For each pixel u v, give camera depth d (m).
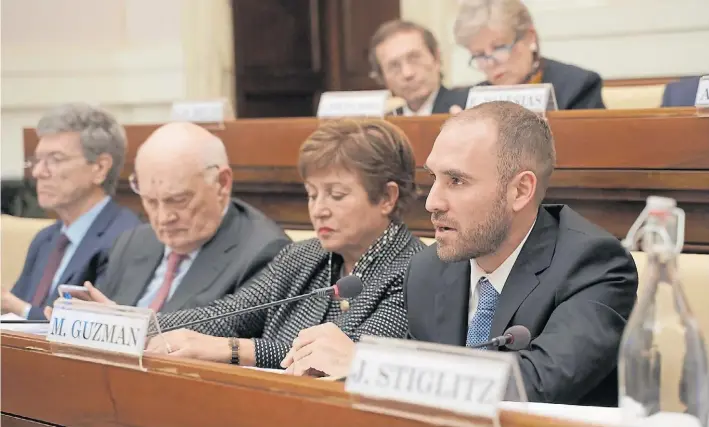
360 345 3.49
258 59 14.17
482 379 3.19
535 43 8.80
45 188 7.80
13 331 4.75
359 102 8.41
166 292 6.81
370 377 3.42
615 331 4.52
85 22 13.78
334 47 14.30
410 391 3.32
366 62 14.10
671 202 3.41
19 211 10.24
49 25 13.78
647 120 6.66
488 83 8.98
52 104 13.77
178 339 5.57
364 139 5.65
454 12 12.30
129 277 7.10
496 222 4.66
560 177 7.02
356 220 5.66
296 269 6.15
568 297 4.61
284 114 14.54
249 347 5.64
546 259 4.73
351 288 5.07
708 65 10.83
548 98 7.20
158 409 4.02
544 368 4.34
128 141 9.35
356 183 5.63
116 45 13.80
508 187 4.65
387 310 5.48
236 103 13.99
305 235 7.01
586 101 8.59
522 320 4.66
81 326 4.33
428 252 5.23
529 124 4.70
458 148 4.66
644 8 11.10
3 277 8.97
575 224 4.82
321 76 14.42
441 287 5.04
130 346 4.12
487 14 8.69
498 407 3.14
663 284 3.42
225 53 13.81
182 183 6.62
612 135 6.80
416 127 7.50
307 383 3.59
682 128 6.53
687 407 3.37
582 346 4.40
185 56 13.54
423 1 12.58
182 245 6.73
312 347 4.83
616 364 4.54
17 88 13.74
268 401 3.67
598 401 4.66
